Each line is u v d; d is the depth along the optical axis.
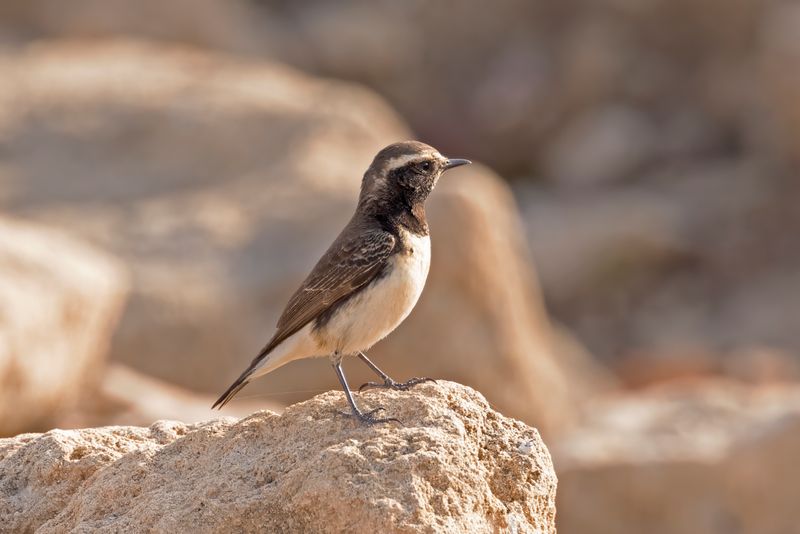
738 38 38.09
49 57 28.53
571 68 39.09
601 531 16.52
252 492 6.76
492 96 39.28
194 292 18.77
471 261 18.17
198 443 7.32
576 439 19.09
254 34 38.44
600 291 31.39
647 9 39.00
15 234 16.95
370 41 40.00
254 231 20.36
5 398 15.02
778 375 25.62
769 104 34.62
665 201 34.25
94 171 22.66
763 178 34.81
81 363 16.34
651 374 25.91
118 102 24.31
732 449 16.36
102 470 7.37
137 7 34.41
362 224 9.20
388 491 6.44
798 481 15.49
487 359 18.36
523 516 6.99
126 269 19.31
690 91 38.34
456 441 6.77
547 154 37.81
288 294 18.95
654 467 16.45
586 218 33.16
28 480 7.64
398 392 7.41
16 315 14.99
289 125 23.06
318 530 6.49
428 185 9.45
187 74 26.02
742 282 31.69
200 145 22.88
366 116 24.11
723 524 15.92
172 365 18.12
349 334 8.98
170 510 6.77
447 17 41.41
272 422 7.25
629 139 36.88
